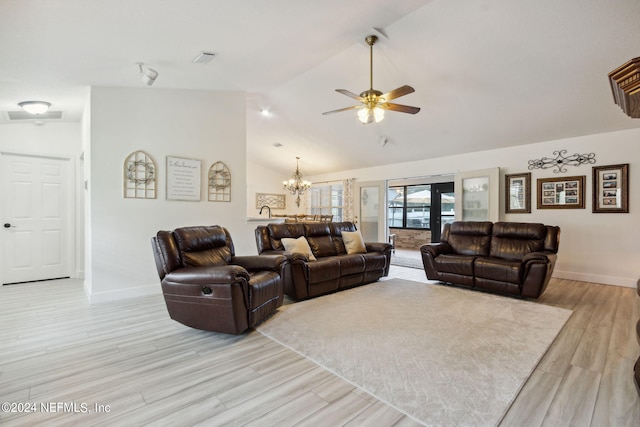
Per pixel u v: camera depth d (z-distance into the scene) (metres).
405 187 9.99
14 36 2.25
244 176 4.75
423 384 1.94
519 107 4.36
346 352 2.37
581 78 3.61
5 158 4.30
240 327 2.58
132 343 2.52
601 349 2.43
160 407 1.71
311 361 2.24
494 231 4.64
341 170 8.66
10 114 3.94
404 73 4.07
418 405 1.73
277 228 4.31
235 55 3.32
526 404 1.74
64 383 1.94
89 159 3.63
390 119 5.38
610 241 4.59
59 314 3.19
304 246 4.14
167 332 2.75
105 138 3.65
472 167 5.97
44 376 2.02
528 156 5.32
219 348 2.44
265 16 2.57
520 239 4.40
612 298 3.85
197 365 2.17
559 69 3.53
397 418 1.63
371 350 2.41
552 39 3.15
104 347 2.45
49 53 2.60
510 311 3.33
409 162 6.96
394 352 2.37
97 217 3.60
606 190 4.61
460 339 2.61
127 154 3.79
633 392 1.84
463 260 4.27
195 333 2.74
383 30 3.30
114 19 2.25
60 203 4.74
